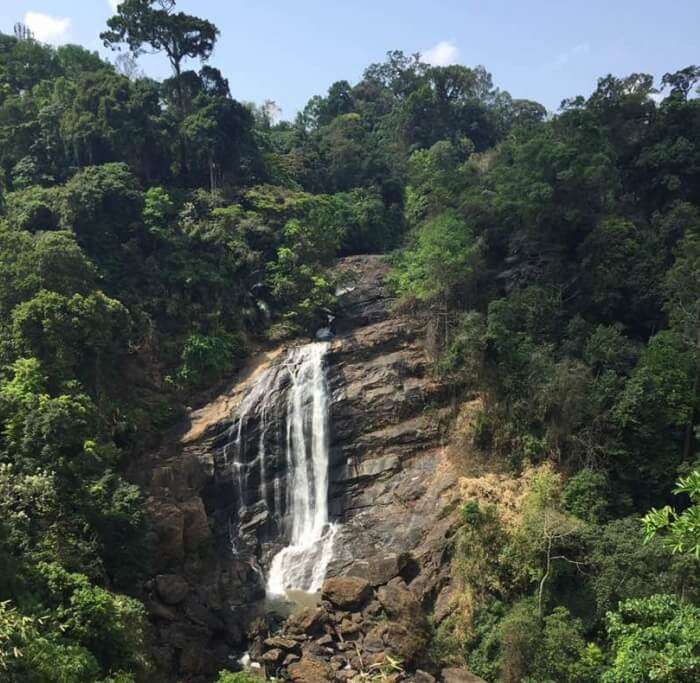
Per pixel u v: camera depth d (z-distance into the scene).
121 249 43.94
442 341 41.66
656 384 32.78
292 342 45.28
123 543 27.02
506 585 28.83
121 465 34.81
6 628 16.12
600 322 41.59
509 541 29.47
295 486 39.12
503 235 46.84
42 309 32.72
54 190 43.16
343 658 27.42
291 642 28.20
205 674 27.22
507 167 49.25
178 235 46.25
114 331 37.16
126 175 45.47
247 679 22.91
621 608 16.19
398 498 36.66
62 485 25.20
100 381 36.34
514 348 37.28
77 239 41.72
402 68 96.19
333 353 42.88
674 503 33.03
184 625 28.92
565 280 43.03
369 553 34.62
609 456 33.03
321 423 40.16
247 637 29.55
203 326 43.53
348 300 49.34
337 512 37.84
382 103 92.94
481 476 35.22
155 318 43.03
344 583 30.50
